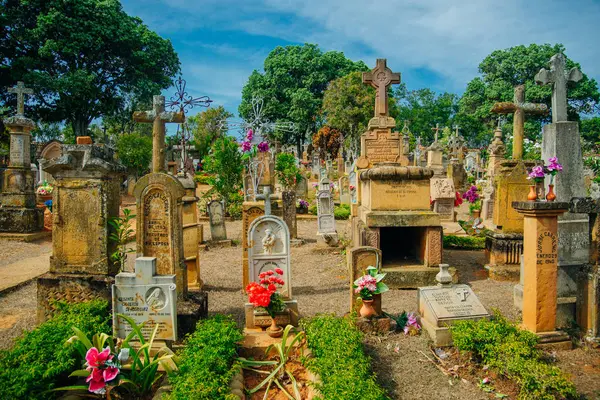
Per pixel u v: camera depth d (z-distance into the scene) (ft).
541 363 13.20
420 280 24.49
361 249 18.11
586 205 16.55
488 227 31.94
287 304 17.98
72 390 12.88
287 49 181.06
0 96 92.73
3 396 10.89
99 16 94.99
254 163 46.91
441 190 54.19
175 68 122.21
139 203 17.89
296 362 15.39
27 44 91.61
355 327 16.51
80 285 18.61
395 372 14.55
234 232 46.37
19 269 29.78
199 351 13.34
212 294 24.13
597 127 126.82
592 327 16.55
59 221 18.88
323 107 148.77
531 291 16.14
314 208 60.90
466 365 14.71
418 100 215.10
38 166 78.18
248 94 176.65
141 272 15.08
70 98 95.30
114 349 13.46
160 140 19.13
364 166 33.73
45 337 13.43
